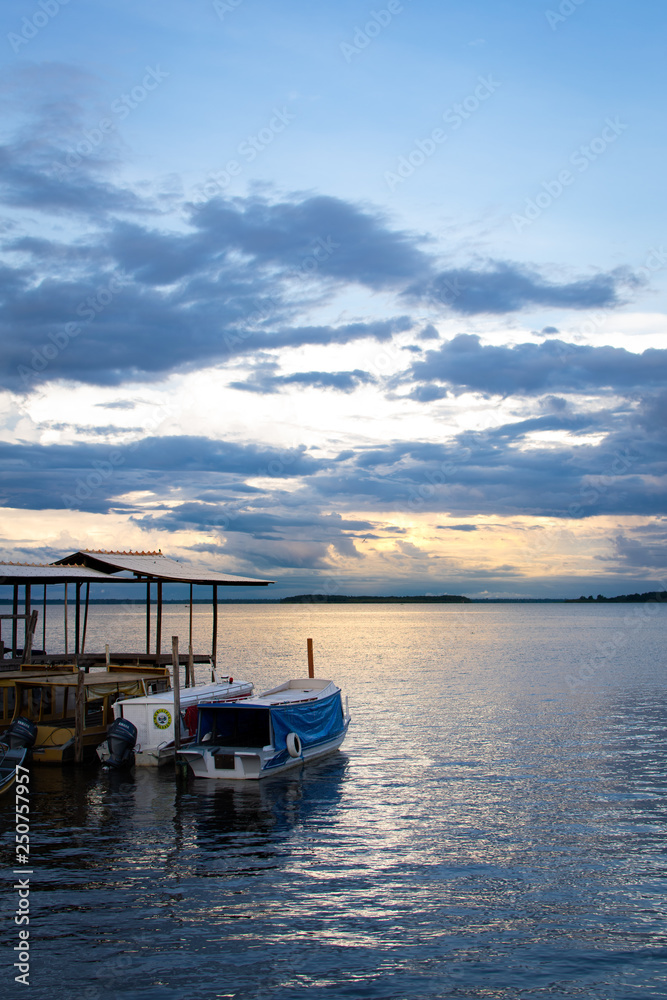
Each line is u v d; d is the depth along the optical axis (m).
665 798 25.70
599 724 40.44
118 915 16.30
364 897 17.44
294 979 14.05
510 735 37.22
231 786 26.72
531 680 62.72
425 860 19.75
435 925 16.14
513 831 22.11
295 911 16.66
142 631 135.00
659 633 148.00
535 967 14.58
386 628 189.88
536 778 28.44
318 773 29.02
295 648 105.19
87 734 29.25
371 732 38.03
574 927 16.16
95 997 13.35
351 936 15.62
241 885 17.95
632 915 16.70
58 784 26.67
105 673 33.03
